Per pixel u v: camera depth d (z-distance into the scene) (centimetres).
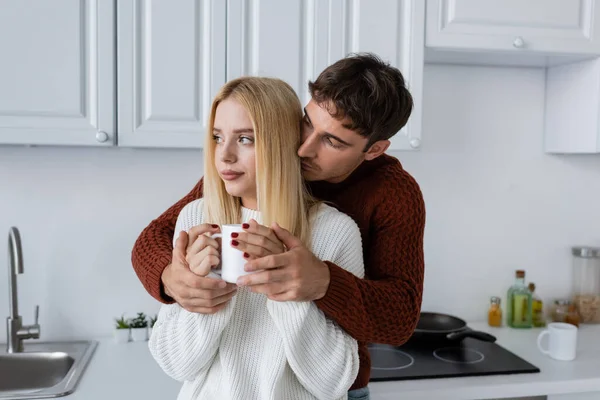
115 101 156
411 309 92
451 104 210
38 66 151
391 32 166
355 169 105
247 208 93
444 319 200
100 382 150
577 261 220
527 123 216
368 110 85
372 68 89
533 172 218
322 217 91
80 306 194
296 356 82
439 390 149
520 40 173
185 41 156
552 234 221
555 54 182
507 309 212
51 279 191
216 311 82
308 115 89
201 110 159
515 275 219
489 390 153
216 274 82
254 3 159
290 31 160
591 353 181
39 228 189
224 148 86
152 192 194
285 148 86
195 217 95
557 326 179
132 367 162
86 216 192
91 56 154
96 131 155
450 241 214
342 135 87
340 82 85
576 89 199
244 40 159
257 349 87
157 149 194
